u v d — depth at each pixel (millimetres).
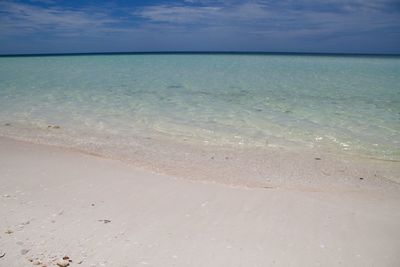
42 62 52219
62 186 6016
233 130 10742
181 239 4316
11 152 8203
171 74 29578
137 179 6586
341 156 8531
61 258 3789
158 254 3961
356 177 7266
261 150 8930
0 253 3832
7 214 4793
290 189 6488
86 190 5871
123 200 5488
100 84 21891
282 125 11367
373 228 4824
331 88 20375
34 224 4531
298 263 3900
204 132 10523
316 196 6105
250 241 4336
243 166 7777
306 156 8508
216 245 4207
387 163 8086
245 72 32125
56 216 4797
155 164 7754
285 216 5113
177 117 12461
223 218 4965
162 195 5773
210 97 16859
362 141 9680
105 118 12258
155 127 11078
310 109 13992
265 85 21625
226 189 6219
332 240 4438
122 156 8281
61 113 13031
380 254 4137
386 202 5949
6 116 12422
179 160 8086
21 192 5645
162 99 16219
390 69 37281
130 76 27531
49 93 17922
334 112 13414
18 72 31328
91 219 4754
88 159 7859
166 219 4859
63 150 8586
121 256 3889
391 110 13805
